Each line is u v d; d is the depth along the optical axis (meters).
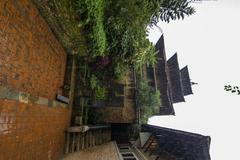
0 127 2.13
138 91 8.54
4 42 2.21
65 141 5.24
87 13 4.11
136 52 6.20
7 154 2.32
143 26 5.34
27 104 2.80
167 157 6.09
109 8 4.97
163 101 12.15
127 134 9.88
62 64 5.01
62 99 4.75
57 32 4.05
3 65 2.22
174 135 6.07
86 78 6.55
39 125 3.33
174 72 14.30
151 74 11.45
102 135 8.30
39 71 3.42
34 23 3.08
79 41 4.85
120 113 8.06
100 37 4.89
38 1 2.99
